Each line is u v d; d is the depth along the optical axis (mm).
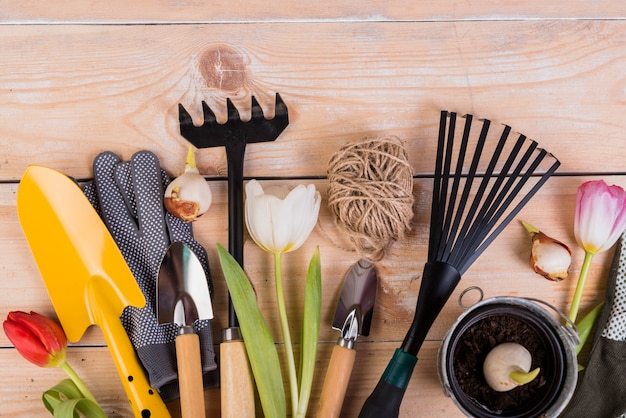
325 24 996
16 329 871
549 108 1003
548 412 858
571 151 1001
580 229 929
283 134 983
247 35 992
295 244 894
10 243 961
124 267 927
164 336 925
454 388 847
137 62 983
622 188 934
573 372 842
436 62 1000
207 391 963
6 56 976
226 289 969
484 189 904
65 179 923
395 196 884
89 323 935
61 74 978
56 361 900
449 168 911
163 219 943
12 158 970
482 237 887
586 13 1014
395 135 992
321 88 992
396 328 976
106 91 979
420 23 1001
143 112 979
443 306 924
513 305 866
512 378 801
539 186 916
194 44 988
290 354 893
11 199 966
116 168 953
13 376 955
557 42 1009
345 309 941
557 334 857
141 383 897
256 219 875
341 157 900
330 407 881
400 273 979
